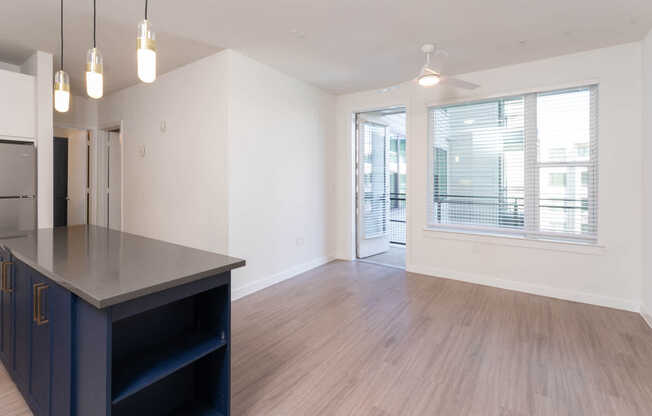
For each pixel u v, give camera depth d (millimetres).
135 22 2857
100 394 1216
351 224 5234
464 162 4227
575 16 2715
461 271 4195
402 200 7258
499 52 3441
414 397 1914
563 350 2447
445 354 2396
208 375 1729
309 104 4605
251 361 2301
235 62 3479
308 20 2820
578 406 1826
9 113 3340
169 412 1671
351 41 3215
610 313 3152
